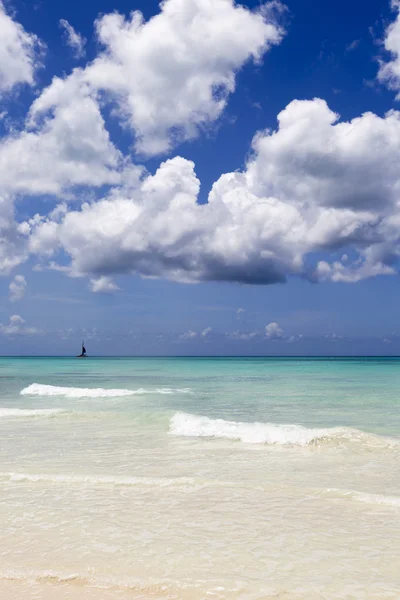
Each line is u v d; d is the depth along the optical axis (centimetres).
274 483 849
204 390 2806
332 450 1156
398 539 595
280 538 597
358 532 620
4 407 2059
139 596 448
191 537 600
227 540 590
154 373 5034
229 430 1356
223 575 491
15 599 439
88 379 3991
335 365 7819
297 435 1259
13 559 530
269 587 466
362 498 762
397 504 734
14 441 1279
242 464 1018
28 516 680
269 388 2931
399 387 2972
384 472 948
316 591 458
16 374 4853
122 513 694
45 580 480
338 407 1975
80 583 473
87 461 1035
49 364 8562
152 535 606
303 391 2712
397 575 493
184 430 1397
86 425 1552
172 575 491
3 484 852
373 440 1214
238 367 6850
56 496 779
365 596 448
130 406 2055
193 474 927
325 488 816
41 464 1004
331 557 539
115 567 509
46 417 1714
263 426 1409
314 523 653
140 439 1309
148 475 915
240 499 762
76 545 571
